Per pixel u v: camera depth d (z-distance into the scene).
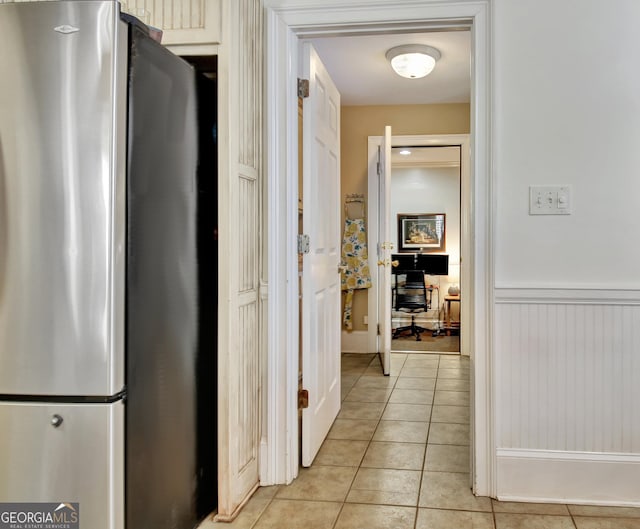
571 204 2.20
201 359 2.04
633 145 2.17
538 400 2.22
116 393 1.50
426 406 3.55
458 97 4.95
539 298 2.20
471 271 2.29
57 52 1.46
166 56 1.75
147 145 1.64
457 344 6.02
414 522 2.03
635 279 2.18
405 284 6.91
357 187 5.30
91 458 1.48
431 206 7.38
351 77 4.37
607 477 2.18
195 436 1.99
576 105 2.19
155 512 1.70
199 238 2.01
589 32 2.18
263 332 2.37
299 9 2.32
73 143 1.46
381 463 2.60
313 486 2.35
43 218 1.47
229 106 2.00
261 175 2.38
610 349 2.19
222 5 1.99
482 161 2.22
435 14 2.24
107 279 1.47
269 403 2.37
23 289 1.47
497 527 1.98
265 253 2.37
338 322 3.37
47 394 1.48
